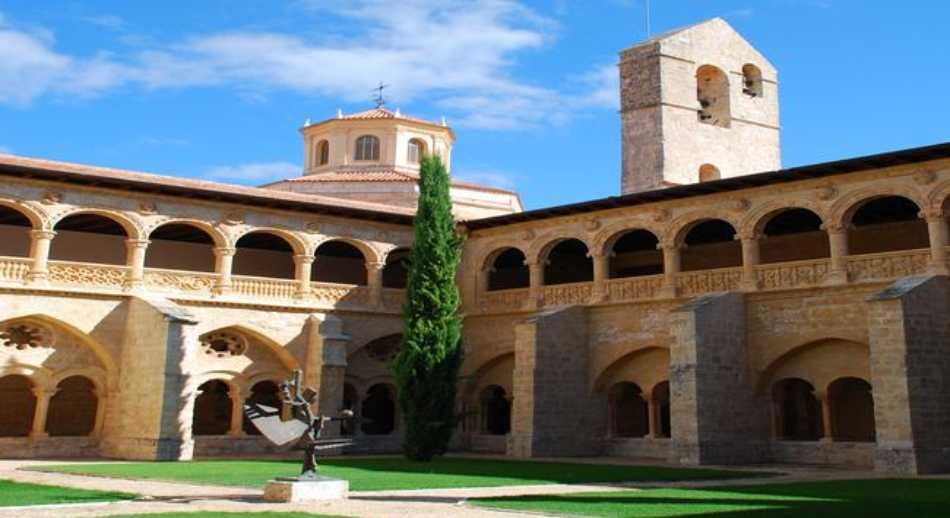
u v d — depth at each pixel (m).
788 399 42.09
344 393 44.50
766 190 36.53
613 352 40.44
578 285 42.03
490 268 46.41
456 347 38.16
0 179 36.06
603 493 20.95
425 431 35.81
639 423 47.28
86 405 43.62
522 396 39.50
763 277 36.41
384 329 44.56
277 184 56.12
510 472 28.31
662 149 48.41
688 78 50.25
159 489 21.69
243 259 46.91
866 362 33.69
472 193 59.62
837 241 34.41
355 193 54.69
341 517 15.69
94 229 43.12
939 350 30.56
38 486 22.12
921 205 32.44
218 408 47.09
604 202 40.53
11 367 36.12
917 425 29.12
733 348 35.84
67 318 37.03
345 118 58.59
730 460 34.53
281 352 41.72
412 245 42.72
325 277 49.44
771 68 54.56
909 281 31.19
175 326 35.56
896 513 16.19
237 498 19.67
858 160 33.16
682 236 39.22
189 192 39.41
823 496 20.08
